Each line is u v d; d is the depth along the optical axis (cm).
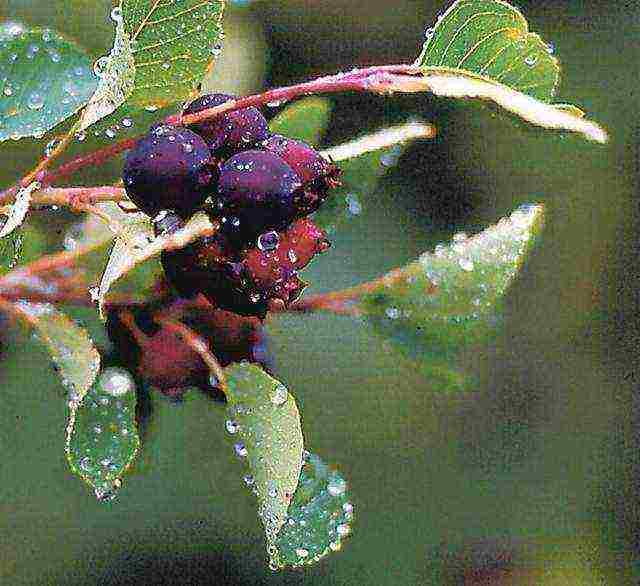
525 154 60
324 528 32
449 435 59
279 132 34
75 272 32
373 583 57
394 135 33
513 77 31
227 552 52
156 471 50
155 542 51
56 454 47
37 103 33
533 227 33
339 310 34
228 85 46
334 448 54
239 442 31
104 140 34
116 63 29
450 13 31
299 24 55
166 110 32
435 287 33
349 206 34
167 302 32
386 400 54
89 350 31
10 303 32
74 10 40
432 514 58
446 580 58
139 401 32
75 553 50
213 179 29
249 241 30
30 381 44
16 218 29
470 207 58
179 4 30
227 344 32
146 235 29
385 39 57
